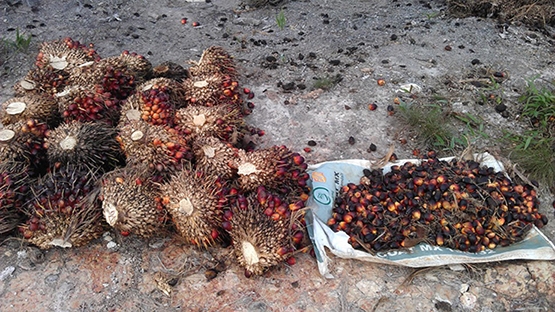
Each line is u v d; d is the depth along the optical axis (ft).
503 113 8.81
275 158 6.26
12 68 9.86
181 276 6.02
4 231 6.17
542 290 5.91
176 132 6.70
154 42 10.83
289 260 6.01
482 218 6.27
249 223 5.74
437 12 12.03
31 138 6.73
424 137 8.15
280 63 10.05
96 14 11.78
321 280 5.98
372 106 8.77
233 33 11.19
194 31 11.25
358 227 6.25
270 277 6.00
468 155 7.38
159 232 6.26
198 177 6.07
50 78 7.70
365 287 5.90
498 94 9.24
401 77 9.61
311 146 8.04
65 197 5.94
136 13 11.86
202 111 7.06
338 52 10.37
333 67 9.92
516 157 7.71
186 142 6.77
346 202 6.62
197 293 5.84
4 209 6.11
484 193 6.40
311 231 6.37
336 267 6.12
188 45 10.73
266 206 5.87
